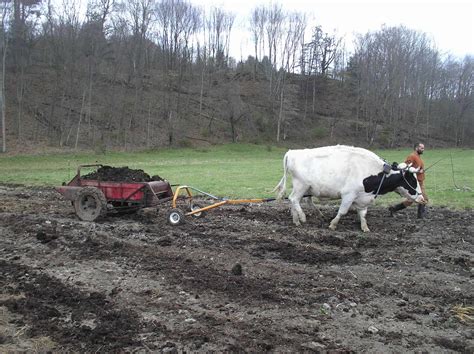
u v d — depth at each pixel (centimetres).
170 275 781
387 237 1084
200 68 7450
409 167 1141
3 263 841
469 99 8581
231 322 605
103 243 986
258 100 7588
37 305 649
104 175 1307
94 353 527
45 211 1400
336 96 8462
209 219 1270
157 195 1256
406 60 8062
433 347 550
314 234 1100
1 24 4672
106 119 5597
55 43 5212
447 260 900
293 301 675
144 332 575
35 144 4612
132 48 6181
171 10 7288
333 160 1128
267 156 5225
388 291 725
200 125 6481
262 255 912
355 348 545
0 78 4728
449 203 1591
